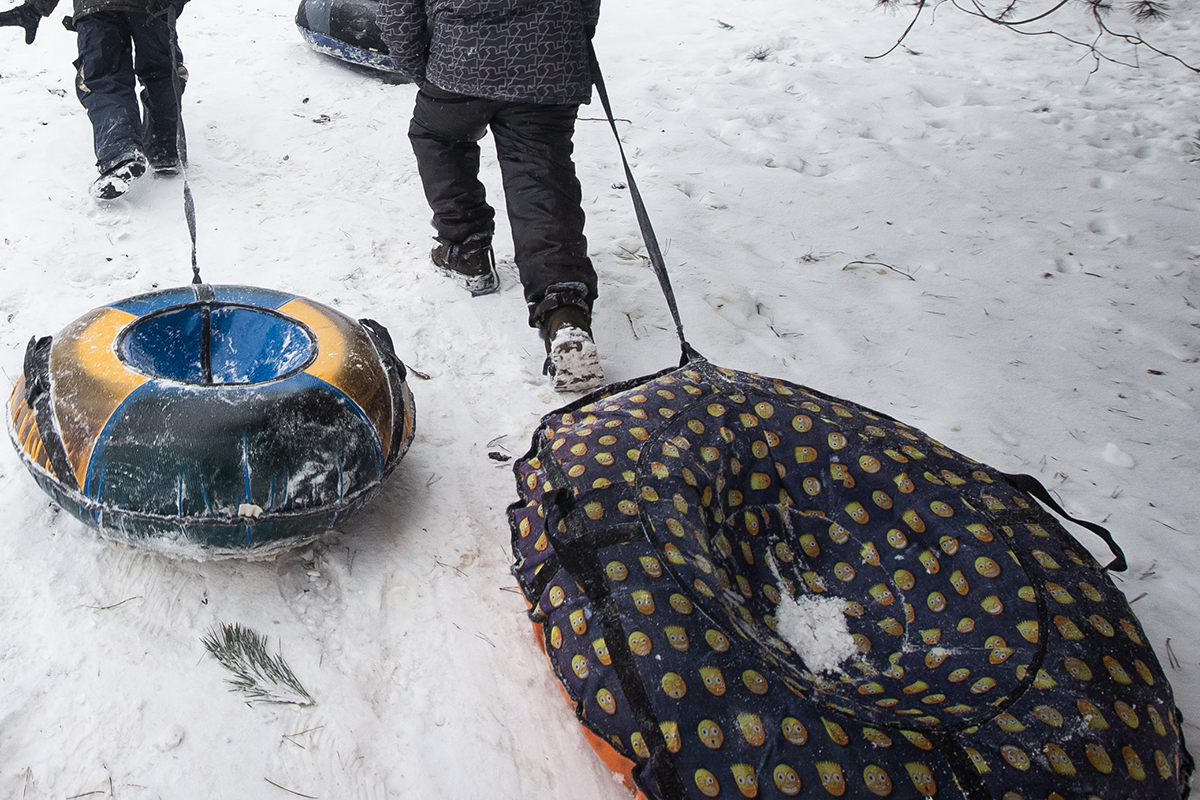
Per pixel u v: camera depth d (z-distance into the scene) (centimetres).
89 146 438
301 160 455
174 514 193
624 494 196
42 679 187
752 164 508
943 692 183
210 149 451
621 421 221
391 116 518
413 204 426
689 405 231
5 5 625
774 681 167
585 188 461
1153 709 173
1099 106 634
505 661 209
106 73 388
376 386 227
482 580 230
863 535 222
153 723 182
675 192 463
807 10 813
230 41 610
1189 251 453
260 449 198
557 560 192
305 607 213
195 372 246
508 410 299
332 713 190
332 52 575
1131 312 400
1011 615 190
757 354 345
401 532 240
